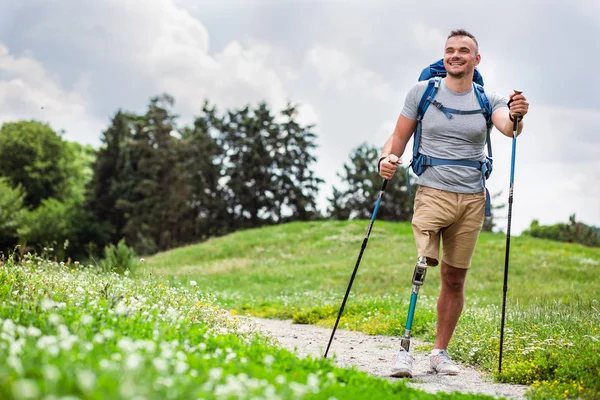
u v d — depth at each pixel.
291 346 8.89
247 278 25.14
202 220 66.25
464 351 7.78
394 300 13.98
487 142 6.91
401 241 33.59
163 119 72.25
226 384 3.64
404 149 6.96
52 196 75.25
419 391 5.07
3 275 7.22
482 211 6.75
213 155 69.75
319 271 25.75
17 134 74.25
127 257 19.61
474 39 6.71
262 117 69.25
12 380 3.06
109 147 74.62
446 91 6.70
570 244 33.16
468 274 23.22
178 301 7.34
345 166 67.88
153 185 68.56
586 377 5.83
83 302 5.79
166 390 3.24
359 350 8.75
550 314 8.79
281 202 68.12
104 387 2.99
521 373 6.31
